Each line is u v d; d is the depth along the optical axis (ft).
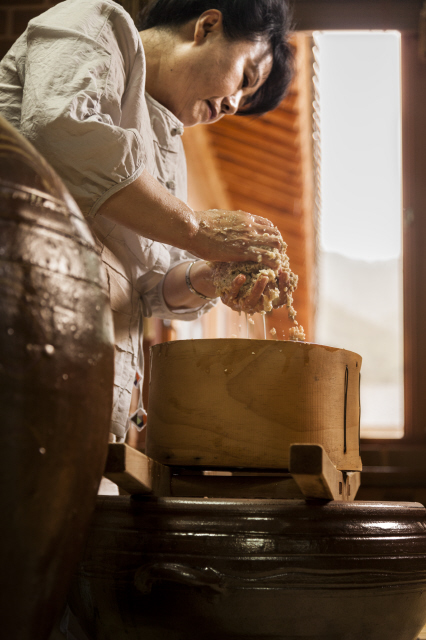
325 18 9.84
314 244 18.56
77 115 3.18
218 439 3.10
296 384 3.12
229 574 2.58
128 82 3.70
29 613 1.75
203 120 4.58
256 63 4.39
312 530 2.67
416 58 11.47
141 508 2.79
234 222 3.61
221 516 2.70
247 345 3.13
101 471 2.00
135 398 9.00
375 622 2.74
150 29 4.37
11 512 1.66
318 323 30.04
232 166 14.74
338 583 2.62
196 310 4.68
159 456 3.26
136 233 3.64
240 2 4.14
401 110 11.59
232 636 2.62
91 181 3.21
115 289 3.76
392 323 94.48
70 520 1.84
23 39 3.76
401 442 11.08
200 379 3.16
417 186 11.44
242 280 3.64
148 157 3.90
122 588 2.72
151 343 9.39
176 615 2.63
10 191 1.81
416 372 11.21
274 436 3.08
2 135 1.92
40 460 1.71
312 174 14.84
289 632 2.62
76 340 1.83
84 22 3.47
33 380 1.69
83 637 3.35
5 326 1.67
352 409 3.43
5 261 1.72
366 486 10.22
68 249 1.89
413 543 2.85
